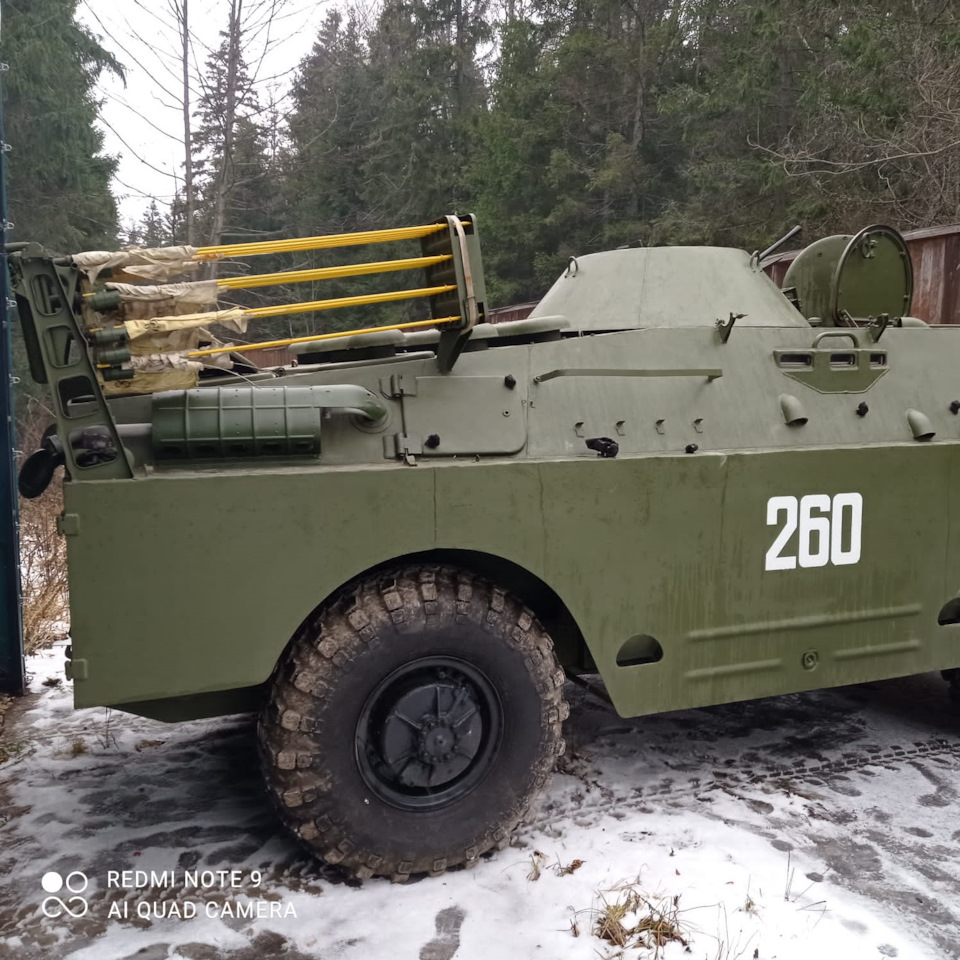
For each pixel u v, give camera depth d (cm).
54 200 1397
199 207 1505
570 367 349
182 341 294
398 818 310
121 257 284
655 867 321
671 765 410
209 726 457
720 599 356
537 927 288
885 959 274
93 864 325
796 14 1195
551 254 1875
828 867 325
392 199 2050
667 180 1758
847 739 444
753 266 451
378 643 301
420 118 2100
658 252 434
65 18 1404
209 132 1474
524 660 320
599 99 1847
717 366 373
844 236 487
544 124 1831
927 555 397
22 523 806
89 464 281
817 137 1166
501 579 359
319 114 1903
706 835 344
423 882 314
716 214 1412
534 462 321
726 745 434
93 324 283
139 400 310
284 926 289
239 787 387
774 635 369
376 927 288
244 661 292
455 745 314
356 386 312
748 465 356
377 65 2241
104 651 280
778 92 1384
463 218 322
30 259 274
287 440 298
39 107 1358
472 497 312
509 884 312
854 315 475
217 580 287
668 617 347
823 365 391
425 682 312
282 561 292
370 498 299
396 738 308
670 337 368
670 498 343
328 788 298
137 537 279
